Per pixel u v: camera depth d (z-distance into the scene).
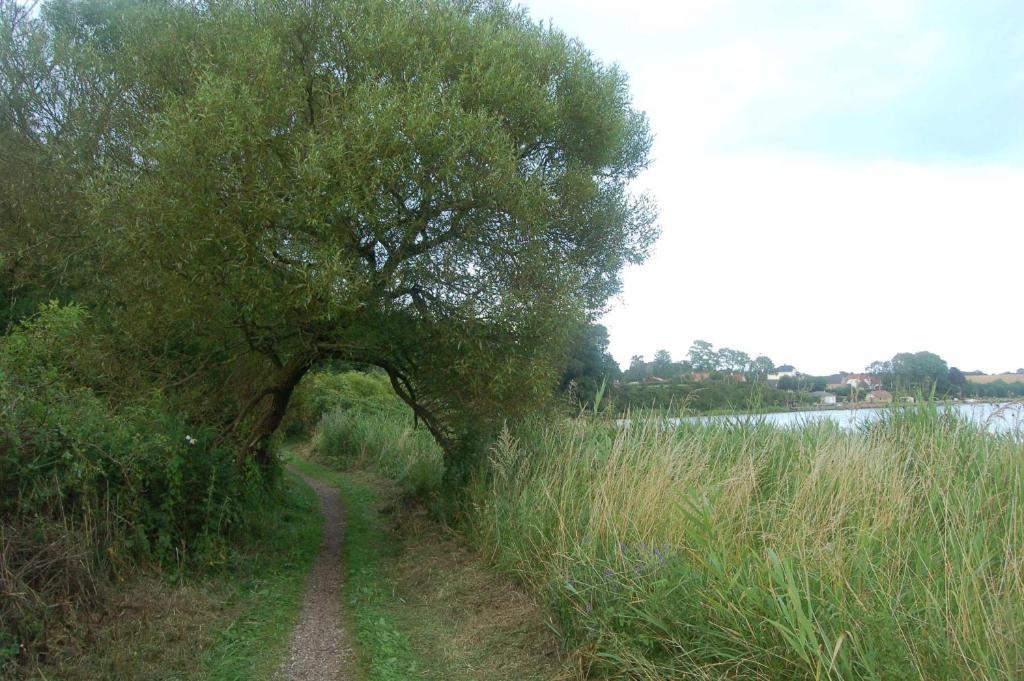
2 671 4.32
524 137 9.38
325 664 5.54
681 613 4.46
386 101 7.85
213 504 8.00
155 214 7.45
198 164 7.30
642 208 11.54
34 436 5.42
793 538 4.95
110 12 12.72
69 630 4.98
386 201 7.91
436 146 7.75
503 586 6.91
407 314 9.07
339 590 7.84
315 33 8.82
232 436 10.47
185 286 7.80
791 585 3.73
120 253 8.18
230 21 8.93
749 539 5.44
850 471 6.05
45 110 11.73
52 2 13.33
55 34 12.29
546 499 7.39
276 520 10.64
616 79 11.05
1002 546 4.48
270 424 10.77
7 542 4.80
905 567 4.29
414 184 7.96
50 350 7.70
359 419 22.56
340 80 8.77
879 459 6.08
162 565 6.87
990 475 5.85
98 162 9.90
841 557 4.44
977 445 6.51
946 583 3.85
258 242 7.64
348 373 30.89
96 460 6.10
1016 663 3.25
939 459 6.17
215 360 10.83
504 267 8.69
